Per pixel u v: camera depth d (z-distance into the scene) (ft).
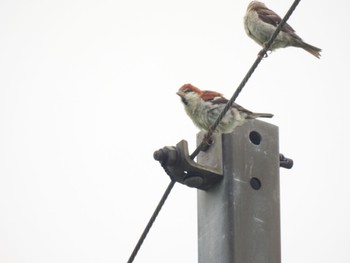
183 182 35.32
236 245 31.27
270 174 34.06
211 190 33.83
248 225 32.01
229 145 34.14
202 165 34.12
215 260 31.78
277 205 33.27
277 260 31.60
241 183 33.12
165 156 35.04
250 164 33.88
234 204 32.40
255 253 31.40
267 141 34.96
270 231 32.22
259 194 33.17
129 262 36.63
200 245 33.27
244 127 34.91
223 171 33.65
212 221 32.89
